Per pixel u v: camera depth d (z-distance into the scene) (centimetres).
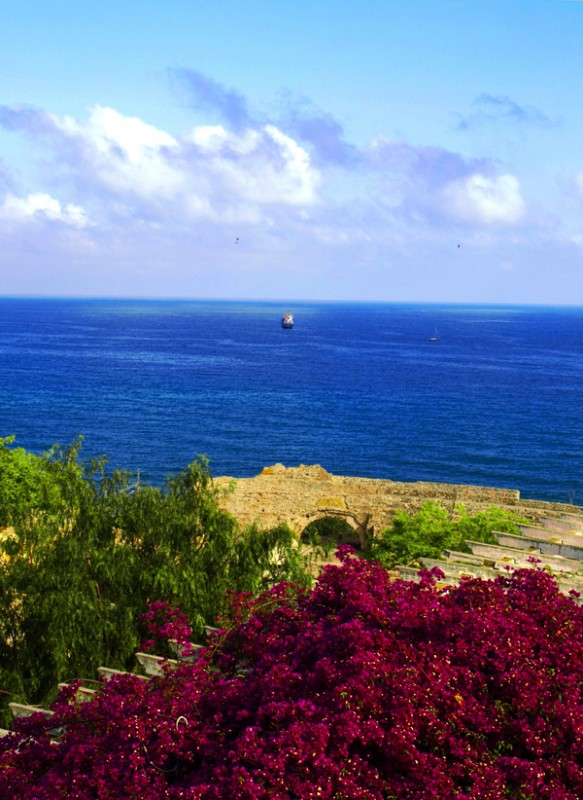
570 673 1260
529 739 1136
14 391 17400
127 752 1252
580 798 1070
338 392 18350
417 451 12356
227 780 1104
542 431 13950
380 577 1599
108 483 3173
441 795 1070
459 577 2048
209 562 2942
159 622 2608
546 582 1479
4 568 2875
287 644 1494
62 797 1196
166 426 13938
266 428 13950
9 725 2464
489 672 1280
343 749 1135
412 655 1297
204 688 1456
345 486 5303
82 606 2575
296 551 3089
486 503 5006
